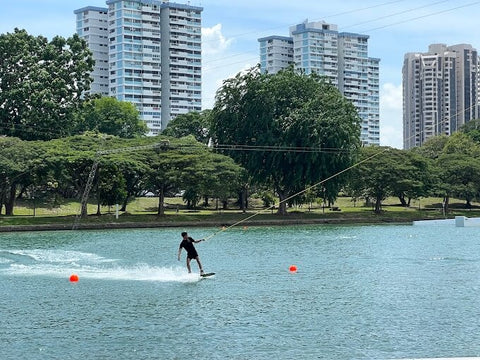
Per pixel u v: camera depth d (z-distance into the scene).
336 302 31.03
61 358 21.55
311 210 117.06
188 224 94.12
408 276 39.81
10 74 114.38
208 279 38.72
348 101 105.31
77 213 108.19
